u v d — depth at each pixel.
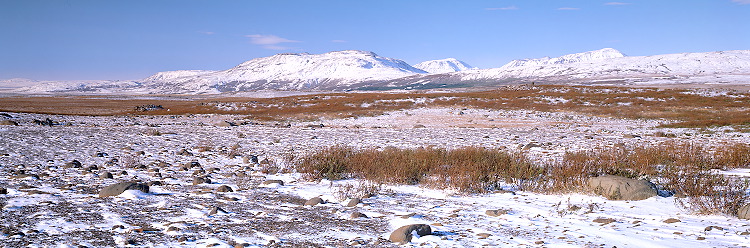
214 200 10.10
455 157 15.17
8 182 12.38
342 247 6.22
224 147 23.67
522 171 12.98
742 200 8.54
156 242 6.52
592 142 25.50
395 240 6.46
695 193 9.43
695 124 37.34
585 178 11.17
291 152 20.81
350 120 47.62
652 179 12.06
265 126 41.97
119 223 7.77
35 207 9.06
